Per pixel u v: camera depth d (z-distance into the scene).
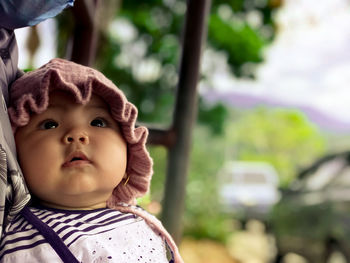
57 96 1.24
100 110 1.29
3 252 1.09
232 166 15.57
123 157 1.30
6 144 1.06
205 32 2.19
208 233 10.30
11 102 1.24
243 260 8.69
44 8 1.17
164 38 12.31
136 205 1.50
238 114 31.47
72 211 1.24
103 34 5.88
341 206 5.27
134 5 11.81
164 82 12.48
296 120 31.53
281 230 6.20
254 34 11.73
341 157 5.94
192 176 12.30
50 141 1.18
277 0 9.55
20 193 1.09
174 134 2.06
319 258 5.47
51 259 1.09
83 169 1.18
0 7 1.14
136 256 1.26
